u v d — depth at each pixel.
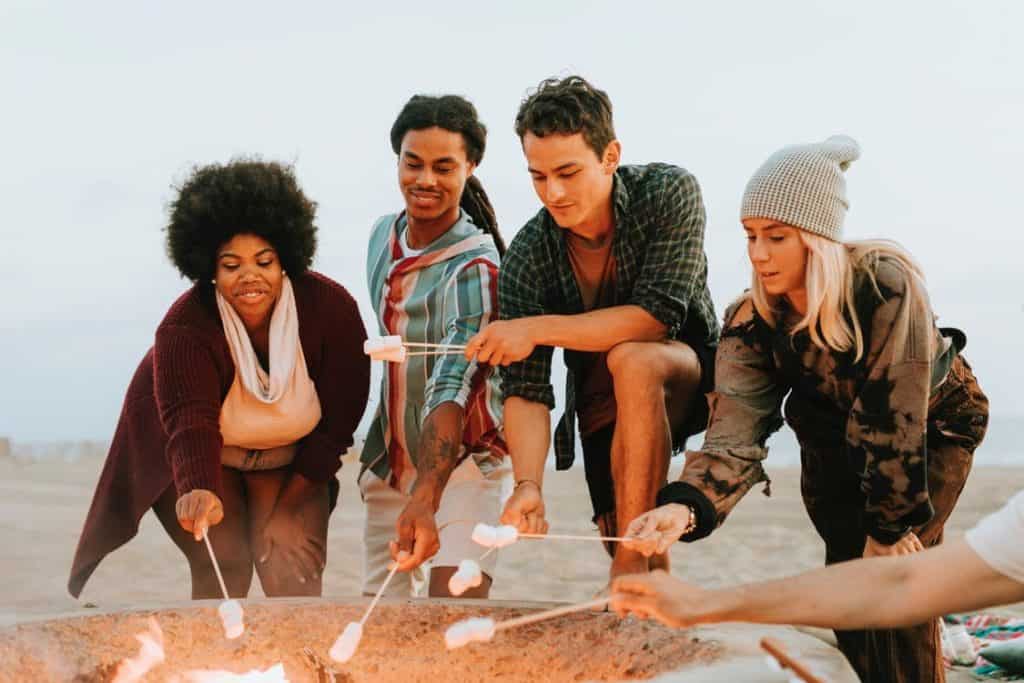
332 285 3.87
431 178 3.79
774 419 3.14
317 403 3.78
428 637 2.88
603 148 3.14
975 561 1.89
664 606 1.95
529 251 3.40
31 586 7.05
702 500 2.87
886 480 2.83
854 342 2.86
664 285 3.21
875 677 3.05
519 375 3.29
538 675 2.77
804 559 7.81
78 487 13.70
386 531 4.07
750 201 2.83
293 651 2.87
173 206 3.73
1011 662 4.04
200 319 3.66
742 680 2.24
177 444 3.51
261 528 3.82
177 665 2.81
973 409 3.11
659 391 3.07
